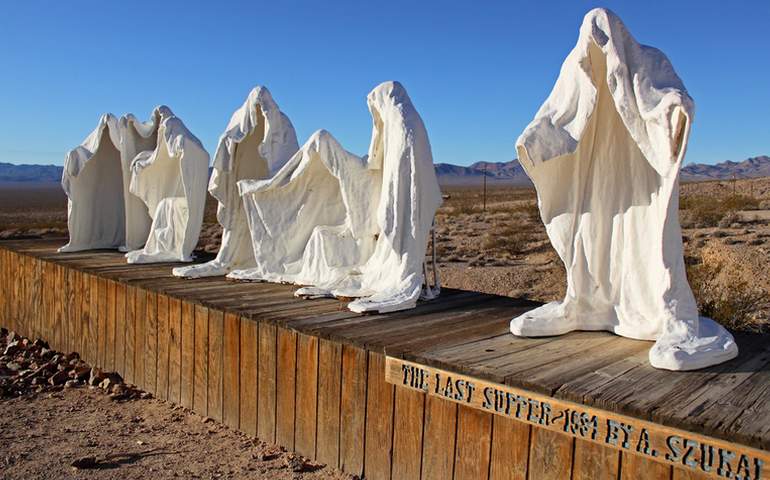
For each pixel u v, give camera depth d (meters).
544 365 4.07
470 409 4.11
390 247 6.62
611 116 4.94
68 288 8.93
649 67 4.42
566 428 3.51
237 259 8.52
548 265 15.93
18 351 9.42
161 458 5.43
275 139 8.24
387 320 5.52
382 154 6.93
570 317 5.02
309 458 5.28
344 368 4.97
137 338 7.45
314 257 7.37
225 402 6.13
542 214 5.08
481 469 4.05
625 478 3.41
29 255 10.04
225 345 6.11
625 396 3.44
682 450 3.10
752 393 3.51
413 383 4.33
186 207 9.62
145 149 10.80
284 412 5.50
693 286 9.85
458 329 5.17
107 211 11.36
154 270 8.54
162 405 6.85
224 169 8.26
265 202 7.90
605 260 5.08
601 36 4.47
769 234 18.70
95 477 5.06
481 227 29.86
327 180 7.82
